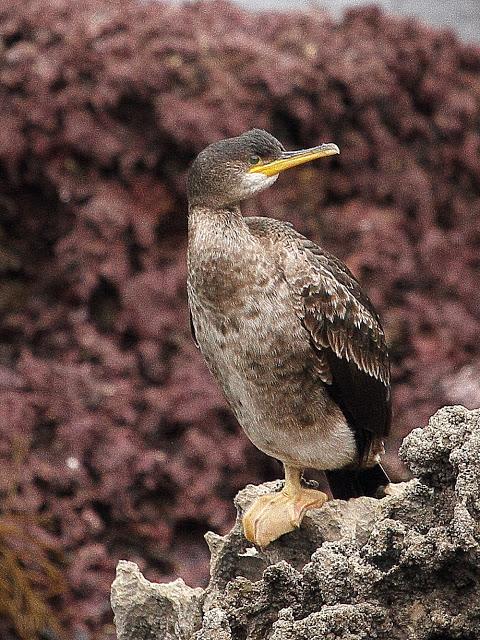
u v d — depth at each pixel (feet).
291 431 27.04
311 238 50.70
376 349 28.04
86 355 47.26
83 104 50.29
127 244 49.29
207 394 45.52
